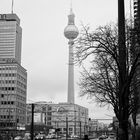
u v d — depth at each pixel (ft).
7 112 552.82
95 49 59.67
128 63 58.59
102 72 100.63
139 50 53.93
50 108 595.47
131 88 85.40
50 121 588.50
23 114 600.80
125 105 45.32
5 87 563.89
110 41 59.31
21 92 594.65
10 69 568.41
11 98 557.74
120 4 44.91
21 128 467.93
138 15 58.80
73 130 582.76
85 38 69.00
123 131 44.09
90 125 596.70
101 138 371.15
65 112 535.19
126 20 66.69
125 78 45.52
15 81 563.07
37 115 528.22
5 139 365.61
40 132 465.47
